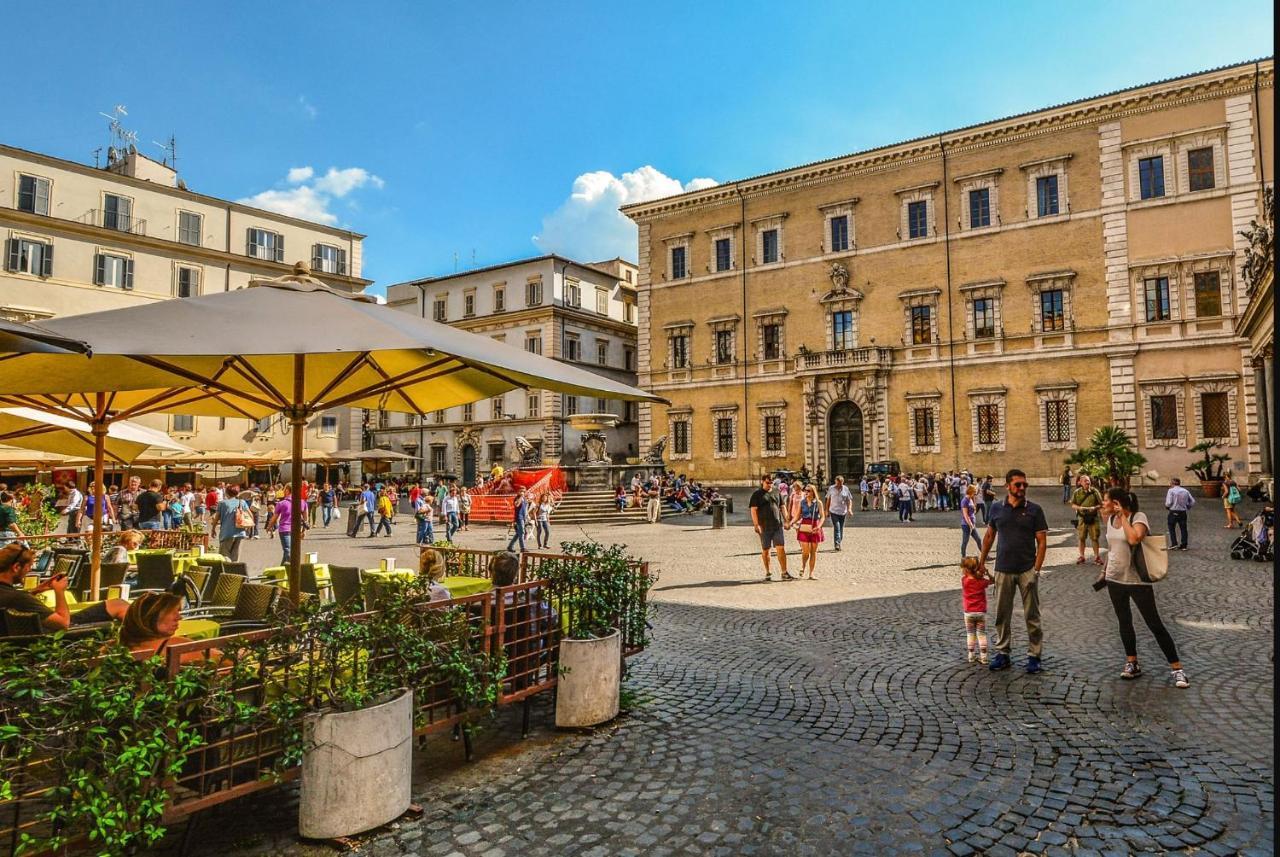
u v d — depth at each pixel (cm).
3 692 332
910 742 585
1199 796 482
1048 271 3722
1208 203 3391
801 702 689
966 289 3931
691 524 2880
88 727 340
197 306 520
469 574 984
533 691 608
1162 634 713
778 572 1537
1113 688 708
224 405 865
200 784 404
